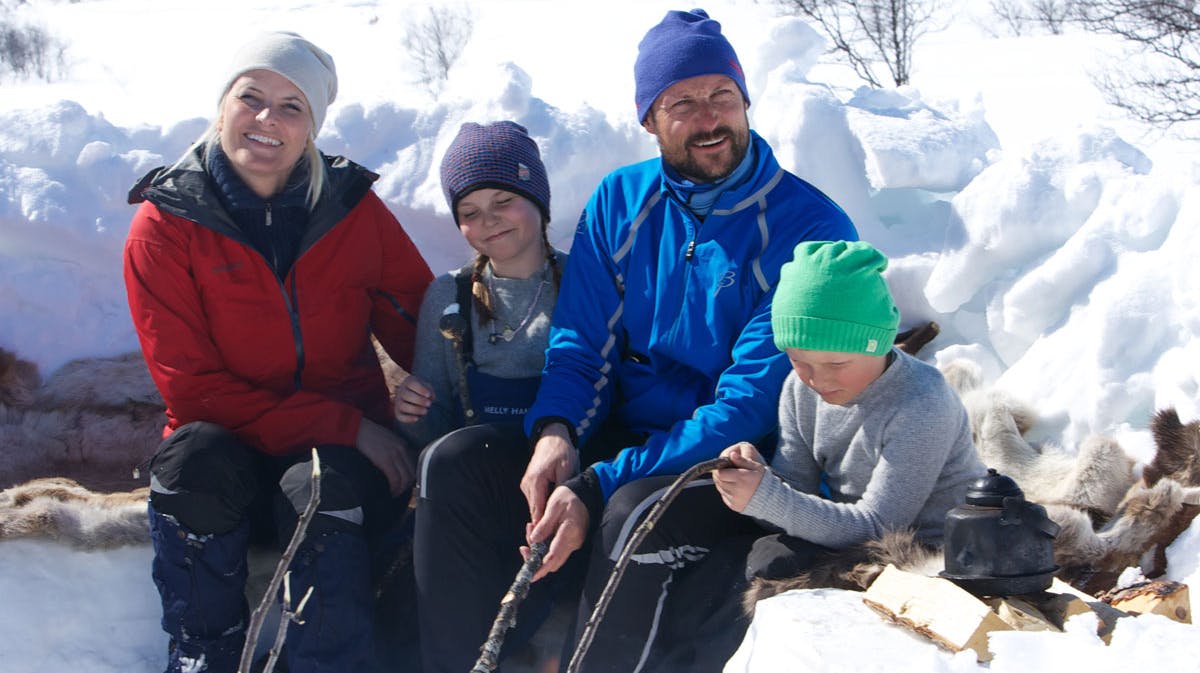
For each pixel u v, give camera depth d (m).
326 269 3.28
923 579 2.17
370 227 3.38
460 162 3.20
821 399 2.74
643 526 2.26
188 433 2.90
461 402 3.27
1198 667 1.84
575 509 2.69
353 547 2.84
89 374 3.89
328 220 3.24
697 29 2.96
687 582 2.66
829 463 2.78
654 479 2.71
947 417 2.62
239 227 3.18
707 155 2.95
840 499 2.75
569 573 3.00
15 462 3.74
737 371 2.91
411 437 3.27
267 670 2.04
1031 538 2.20
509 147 3.21
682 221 3.05
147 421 3.78
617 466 2.78
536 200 3.24
